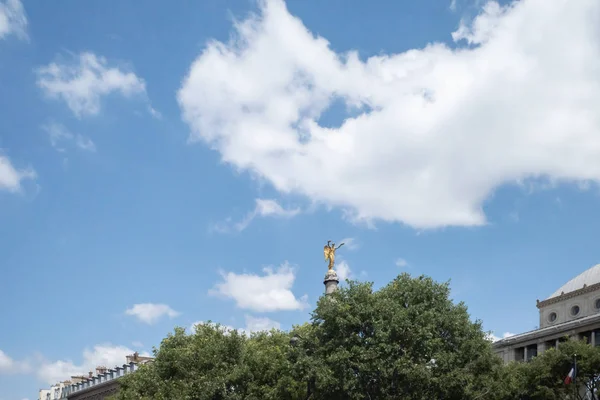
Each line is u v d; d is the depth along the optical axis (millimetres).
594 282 116625
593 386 81750
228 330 89625
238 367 83562
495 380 72500
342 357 70125
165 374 86375
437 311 73875
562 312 117938
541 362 84688
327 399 72875
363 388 71062
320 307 75438
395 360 70000
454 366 70375
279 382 81125
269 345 94688
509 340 119062
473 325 73625
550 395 81562
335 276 120000
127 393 88625
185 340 91438
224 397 81625
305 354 73625
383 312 72188
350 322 72750
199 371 84938
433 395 70500
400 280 77250
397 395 70812
